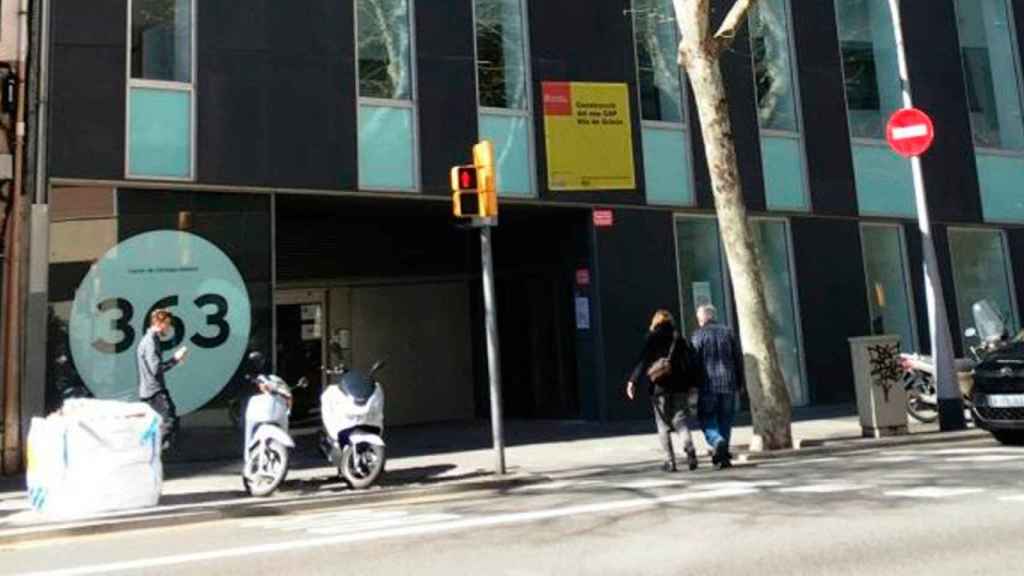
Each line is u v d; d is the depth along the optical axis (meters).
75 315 11.84
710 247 16.55
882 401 12.38
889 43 18.66
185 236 12.52
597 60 15.68
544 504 8.39
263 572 6.05
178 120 12.48
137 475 8.87
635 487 9.09
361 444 9.81
